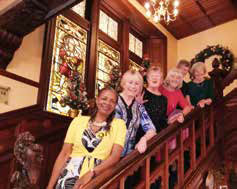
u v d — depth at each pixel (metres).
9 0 2.76
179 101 3.04
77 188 1.74
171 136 2.38
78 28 4.71
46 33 3.95
